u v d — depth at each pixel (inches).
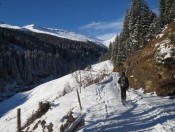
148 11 2356.1
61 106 921.5
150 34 2064.5
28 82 5034.5
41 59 5639.8
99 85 1320.1
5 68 4724.4
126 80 748.0
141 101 761.6
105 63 3727.9
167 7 2265.0
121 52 2608.3
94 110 720.3
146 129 471.2
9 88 4333.2
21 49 6968.5
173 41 990.4
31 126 896.3
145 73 1066.1
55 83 2679.6
